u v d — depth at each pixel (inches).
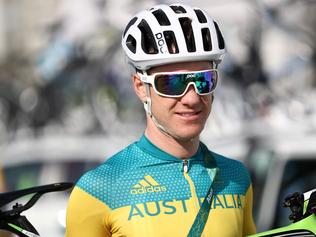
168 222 233.9
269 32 848.3
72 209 241.3
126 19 894.4
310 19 852.0
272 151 489.1
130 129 741.9
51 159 626.8
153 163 241.0
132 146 247.4
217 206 240.2
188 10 237.3
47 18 1106.7
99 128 745.0
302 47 839.7
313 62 829.8
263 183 475.8
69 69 887.7
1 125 867.4
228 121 600.1
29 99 872.9
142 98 243.4
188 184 239.9
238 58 778.8
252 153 504.7
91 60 880.3
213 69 233.5
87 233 239.3
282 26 850.1
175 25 231.1
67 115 829.8
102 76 851.4
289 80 820.6
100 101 808.9
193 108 231.8
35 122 845.2
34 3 1151.0
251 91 675.4
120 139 677.3
